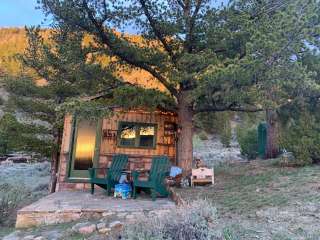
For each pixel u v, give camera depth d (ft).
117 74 29.53
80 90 36.09
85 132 31.35
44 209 19.15
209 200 18.79
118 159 27.14
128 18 26.37
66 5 23.68
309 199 16.48
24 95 40.68
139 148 31.94
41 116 39.81
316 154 26.08
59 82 39.88
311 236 11.82
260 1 25.45
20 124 38.29
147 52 26.71
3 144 37.68
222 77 19.39
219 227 12.94
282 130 30.68
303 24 17.89
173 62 26.81
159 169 24.43
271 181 21.86
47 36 39.52
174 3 28.07
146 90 26.05
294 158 27.73
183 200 19.44
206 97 24.38
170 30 26.55
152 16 26.86
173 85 27.12
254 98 20.43
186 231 12.42
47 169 56.29
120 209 19.45
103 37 25.75
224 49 26.02
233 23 24.97
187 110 27.84
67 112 23.84
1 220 21.77
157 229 12.73
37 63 40.83
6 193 29.73
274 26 19.54
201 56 23.11
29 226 18.56
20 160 64.64
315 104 26.86
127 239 13.25
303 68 19.06
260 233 12.63
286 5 21.74
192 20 26.37
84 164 30.83
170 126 32.83
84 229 16.28
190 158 27.22
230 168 31.94
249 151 45.55
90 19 24.57
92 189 26.17
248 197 18.54
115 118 31.94
